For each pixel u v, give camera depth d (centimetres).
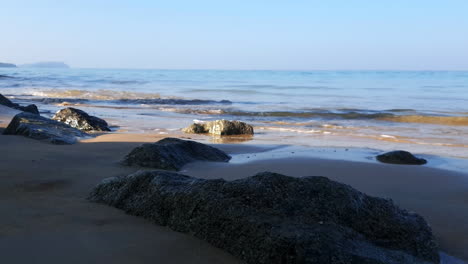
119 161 692
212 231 350
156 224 390
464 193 588
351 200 363
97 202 455
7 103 1494
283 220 330
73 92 2967
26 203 443
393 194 584
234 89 3966
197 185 388
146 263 312
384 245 349
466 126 1553
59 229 369
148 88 4019
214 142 1097
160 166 675
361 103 2580
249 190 359
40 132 891
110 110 1972
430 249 361
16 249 322
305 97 3072
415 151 1007
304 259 296
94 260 311
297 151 941
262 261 309
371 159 855
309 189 364
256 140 1155
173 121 1577
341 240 318
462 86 4622
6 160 647
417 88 4238
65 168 623
